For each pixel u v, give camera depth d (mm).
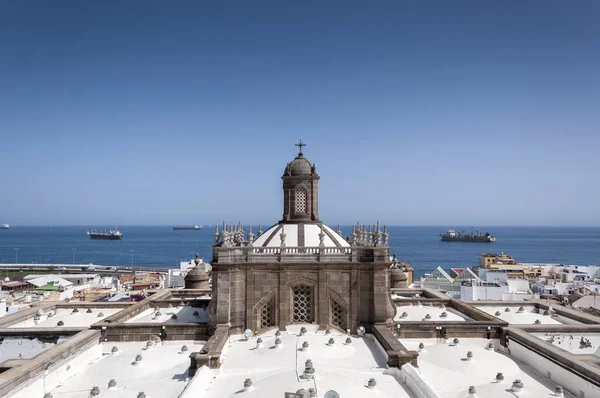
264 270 43562
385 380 32844
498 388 32250
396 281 74250
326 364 34844
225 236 43406
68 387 34938
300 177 49969
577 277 160625
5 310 78562
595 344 44375
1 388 29453
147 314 51719
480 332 43781
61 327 45438
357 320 43719
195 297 64438
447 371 35906
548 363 36562
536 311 56875
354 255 43750
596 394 31141
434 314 50250
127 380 34719
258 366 35062
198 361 34062
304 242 46312
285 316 43500
